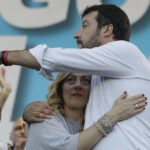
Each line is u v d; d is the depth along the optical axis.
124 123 7.11
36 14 15.88
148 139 7.09
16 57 7.16
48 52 7.20
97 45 7.59
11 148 12.15
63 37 15.64
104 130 7.08
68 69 7.23
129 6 15.38
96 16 7.63
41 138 7.49
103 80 7.41
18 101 15.31
